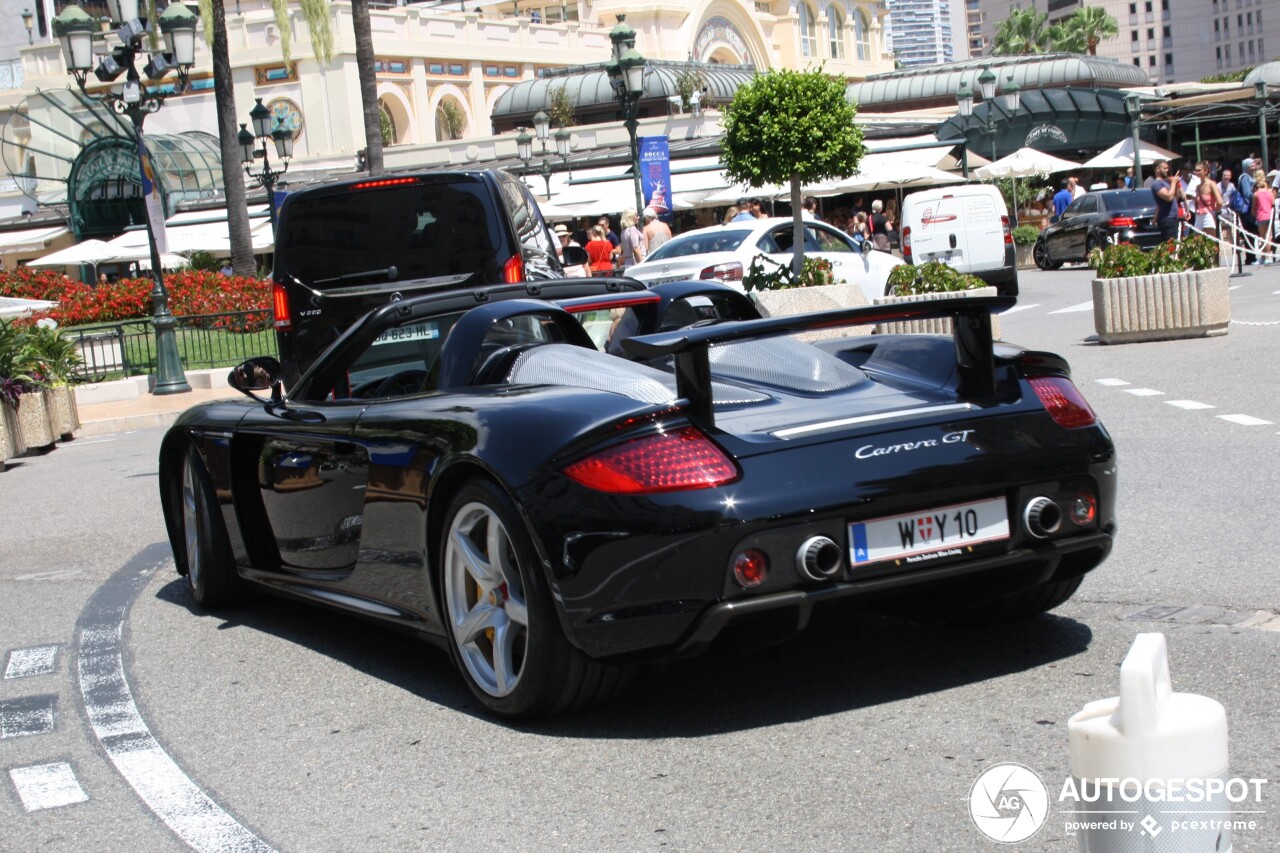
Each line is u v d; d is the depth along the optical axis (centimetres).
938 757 350
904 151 3784
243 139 3206
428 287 983
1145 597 493
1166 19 18038
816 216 3359
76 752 420
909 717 383
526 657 386
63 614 621
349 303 991
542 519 369
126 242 3722
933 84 6588
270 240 3403
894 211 3691
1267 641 426
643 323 532
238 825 348
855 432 375
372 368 544
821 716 391
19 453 1398
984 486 379
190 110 6425
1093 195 3050
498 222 978
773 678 430
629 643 363
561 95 5666
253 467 560
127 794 378
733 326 375
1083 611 480
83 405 1878
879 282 1783
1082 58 6384
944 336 461
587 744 384
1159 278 1340
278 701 455
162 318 1889
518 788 356
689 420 370
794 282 1437
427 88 6600
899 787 333
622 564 358
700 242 1681
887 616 496
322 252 1001
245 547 567
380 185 991
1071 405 406
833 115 1582
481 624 409
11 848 345
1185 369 1135
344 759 391
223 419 571
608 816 332
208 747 414
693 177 3603
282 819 349
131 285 2645
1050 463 390
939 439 380
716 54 7656
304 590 521
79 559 762
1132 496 676
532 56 7081
